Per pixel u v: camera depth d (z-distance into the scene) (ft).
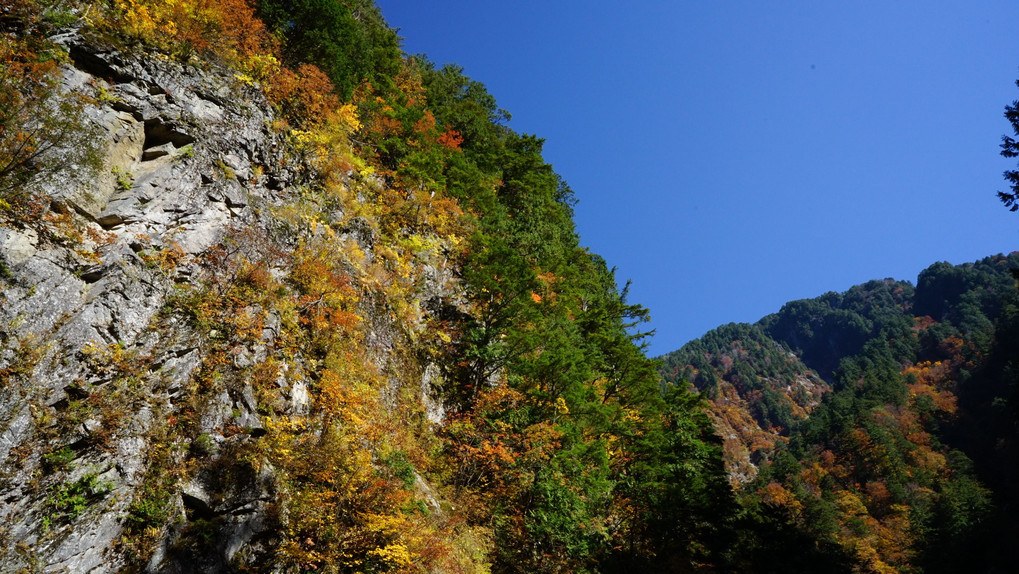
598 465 67.51
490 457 60.75
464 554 50.39
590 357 82.89
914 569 146.61
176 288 42.98
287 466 43.14
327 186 65.92
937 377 370.53
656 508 71.51
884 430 273.75
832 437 298.76
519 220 101.76
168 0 53.62
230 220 50.06
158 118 47.55
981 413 287.89
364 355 57.88
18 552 29.73
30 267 35.19
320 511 42.60
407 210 79.41
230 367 43.27
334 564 41.50
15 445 31.19
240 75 58.70
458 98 140.97
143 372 38.22
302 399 47.62
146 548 34.30
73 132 40.45
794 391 609.42
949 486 208.13
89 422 34.55
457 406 67.67
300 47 72.90
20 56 39.68
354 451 47.96
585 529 64.18
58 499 31.99
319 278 55.21
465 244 83.35
